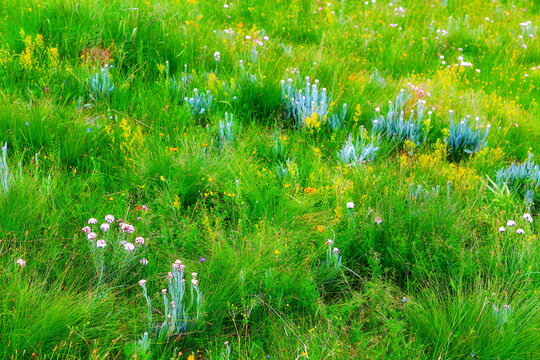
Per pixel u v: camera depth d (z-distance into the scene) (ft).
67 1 20.07
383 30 27.58
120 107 15.83
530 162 15.51
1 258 9.09
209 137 14.40
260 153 14.46
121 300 9.21
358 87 18.85
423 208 11.62
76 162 12.94
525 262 10.60
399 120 16.17
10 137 12.80
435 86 19.94
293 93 17.48
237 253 10.13
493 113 18.78
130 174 12.30
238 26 25.26
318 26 27.04
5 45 17.66
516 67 24.43
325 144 15.55
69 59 18.13
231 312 9.21
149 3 22.27
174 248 10.25
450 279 10.21
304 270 9.93
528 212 12.53
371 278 10.43
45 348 7.73
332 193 12.42
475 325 8.77
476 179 13.96
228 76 18.52
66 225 10.41
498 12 33.47
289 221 11.55
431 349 8.78
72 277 9.30
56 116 13.89
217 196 11.96
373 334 9.20
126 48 19.33
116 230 10.50
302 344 8.43
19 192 10.30
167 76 17.63
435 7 33.60
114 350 8.13
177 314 8.63
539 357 8.44
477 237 11.72
